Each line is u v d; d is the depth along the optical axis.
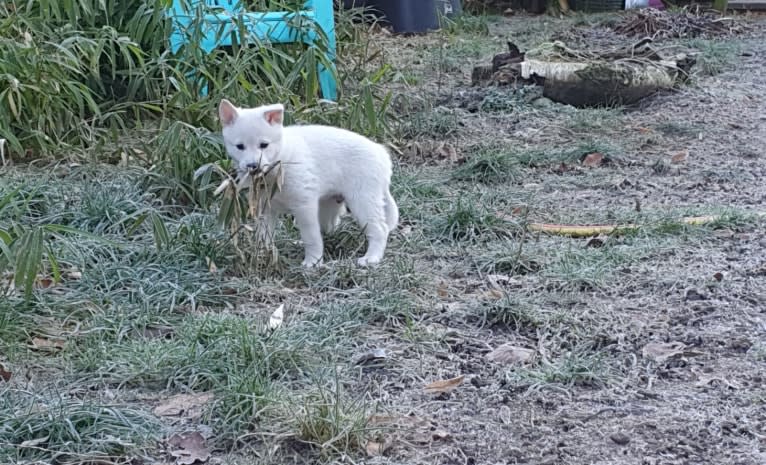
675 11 6.92
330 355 2.69
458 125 4.42
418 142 4.20
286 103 3.98
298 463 2.18
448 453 2.22
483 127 4.42
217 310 2.90
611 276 3.04
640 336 2.77
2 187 3.46
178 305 2.90
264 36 4.25
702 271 3.06
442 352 2.72
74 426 2.27
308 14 4.45
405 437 2.29
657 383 2.55
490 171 3.82
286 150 3.02
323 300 2.93
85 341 2.74
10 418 2.26
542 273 3.06
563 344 2.75
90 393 2.51
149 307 2.86
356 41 5.09
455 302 2.94
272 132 2.98
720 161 3.98
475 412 2.42
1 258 2.74
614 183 3.76
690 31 6.32
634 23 6.45
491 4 7.74
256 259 3.06
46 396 2.45
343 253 3.21
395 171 3.84
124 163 3.76
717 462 2.17
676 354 2.69
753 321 2.82
